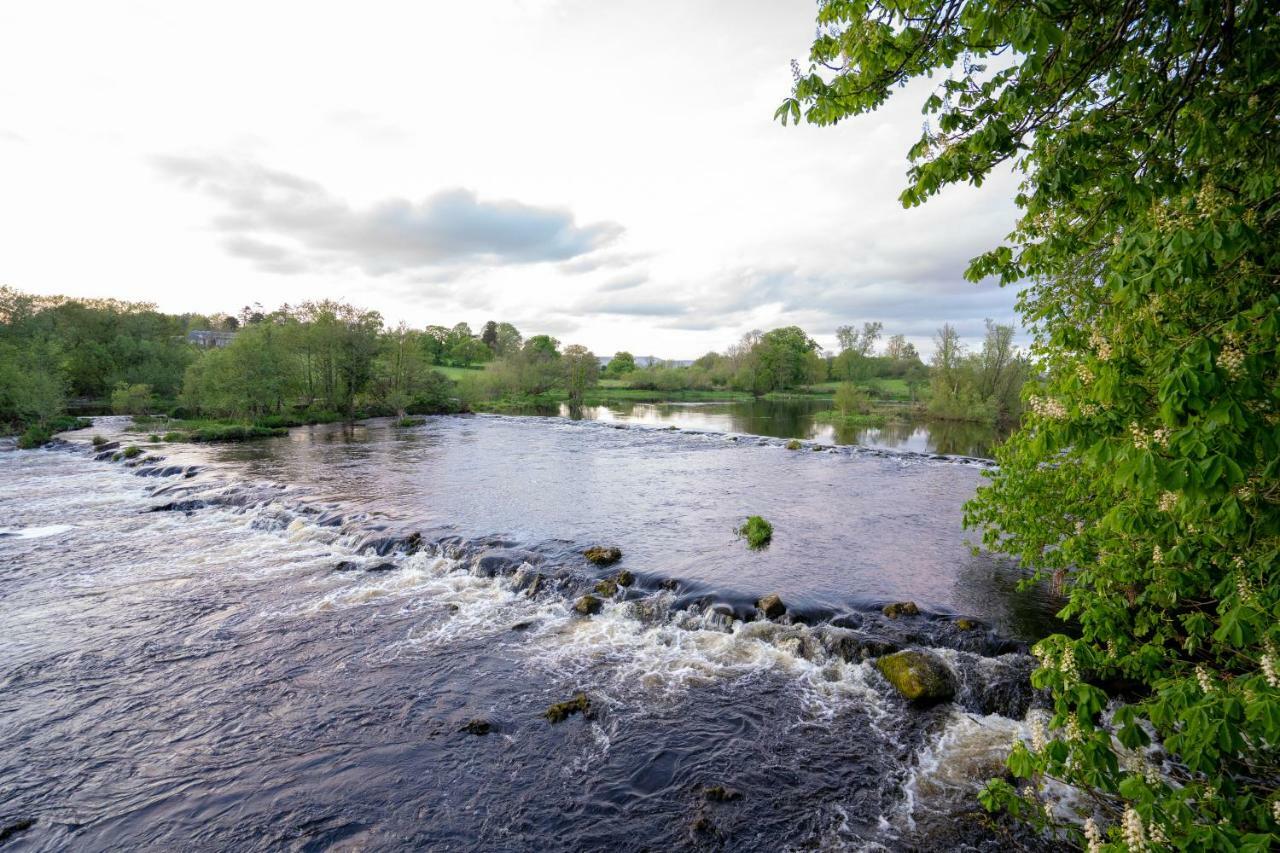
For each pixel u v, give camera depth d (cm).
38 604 1476
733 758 907
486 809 816
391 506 2362
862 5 615
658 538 1927
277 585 1597
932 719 997
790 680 1117
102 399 7506
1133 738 443
